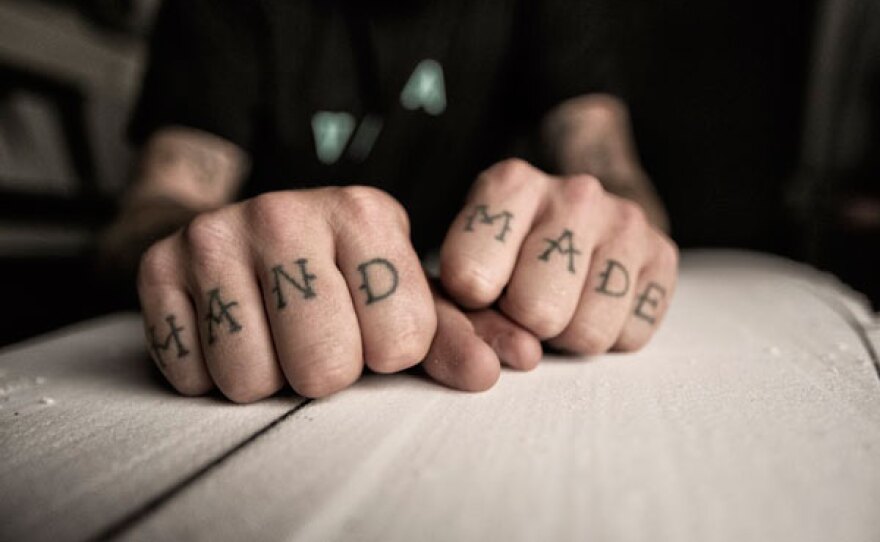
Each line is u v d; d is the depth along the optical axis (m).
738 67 0.58
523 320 0.17
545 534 0.09
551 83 0.43
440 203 0.44
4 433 0.14
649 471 0.11
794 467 0.11
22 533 0.10
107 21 0.53
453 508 0.10
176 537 0.10
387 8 0.40
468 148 0.44
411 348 0.15
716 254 0.50
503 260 0.17
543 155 0.44
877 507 0.10
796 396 0.15
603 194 0.19
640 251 0.19
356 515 0.10
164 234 0.26
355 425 0.14
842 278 0.55
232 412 0.15
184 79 0.37
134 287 0.26
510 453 0.12
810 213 0.58
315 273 0.15
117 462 0.12
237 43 0.38
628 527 0.10
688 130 0.61
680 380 0.16
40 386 0.17
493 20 0.43
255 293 0.15
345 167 0.40
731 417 0.14
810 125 0.58
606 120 0.42
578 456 0.12
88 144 0.50
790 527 0.10
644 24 0.59
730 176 0.61
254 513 0.10
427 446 0.12
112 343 0.22
